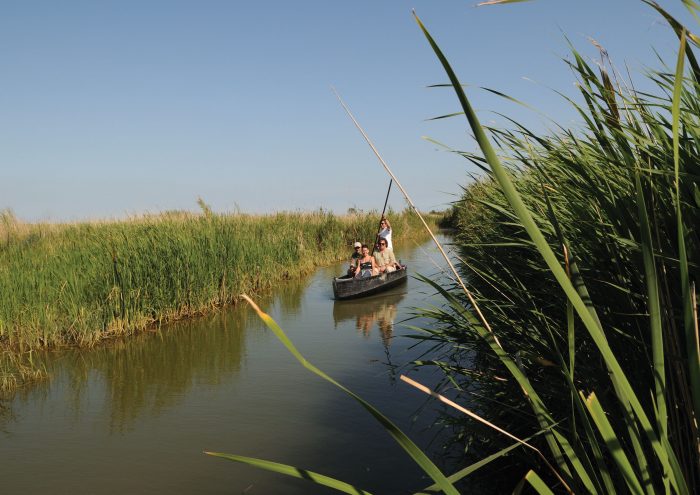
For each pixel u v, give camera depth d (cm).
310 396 697
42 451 559
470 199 383
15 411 680
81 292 1059
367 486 452
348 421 601
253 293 1579
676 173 112
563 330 289
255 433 585
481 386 414
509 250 461
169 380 795
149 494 464
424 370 761
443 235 3503
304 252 2188
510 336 353
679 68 106
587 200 237
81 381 798
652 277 118
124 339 1046
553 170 274
